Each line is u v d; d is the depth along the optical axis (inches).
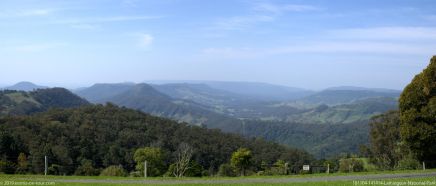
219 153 4153.5
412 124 1626.5
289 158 4222.4
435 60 1620.3
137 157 2731.3
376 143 2374.5
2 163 1941.4
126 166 3346.5
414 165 1760.6
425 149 1624.0
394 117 2311.8
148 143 3951.8
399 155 2237.9
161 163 2726.4
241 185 954.7
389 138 2329.0
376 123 2393.0
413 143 1632.6
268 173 2272.4
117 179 1138.7
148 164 2493.8
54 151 2822.3
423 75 1631.4
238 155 2423.7
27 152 2760.8
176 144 4042.8
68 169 2427.4
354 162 2356.1
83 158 3056.1
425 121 1609.3
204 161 3860.7
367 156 2503.7
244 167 2433.6
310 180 1092.5
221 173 2677.2
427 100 1617.9
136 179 1146.7
